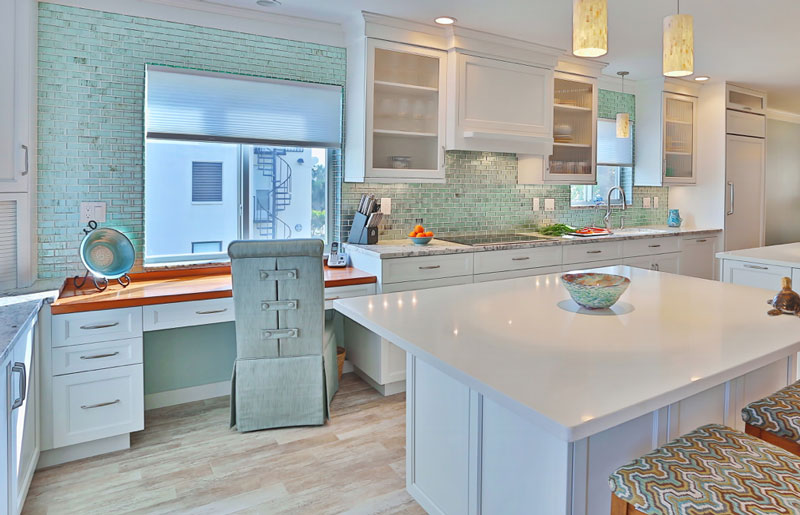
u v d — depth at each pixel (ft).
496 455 5.07
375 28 11.02
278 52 11.13
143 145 10.02
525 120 12.93
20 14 8.10
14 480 6.03
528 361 4.36
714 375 4.05
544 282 8.05
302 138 11.43
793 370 6.51
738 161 17.43
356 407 10.29
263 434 9.14
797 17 10.85
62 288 8.80
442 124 12.09
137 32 9.79
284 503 7.11
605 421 3.31
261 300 8.89
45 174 9.18
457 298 6.88
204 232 10.91
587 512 4.40
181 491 7.38
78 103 9.38
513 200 14.76
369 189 12.46
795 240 24.53
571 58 13.79
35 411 7.43
